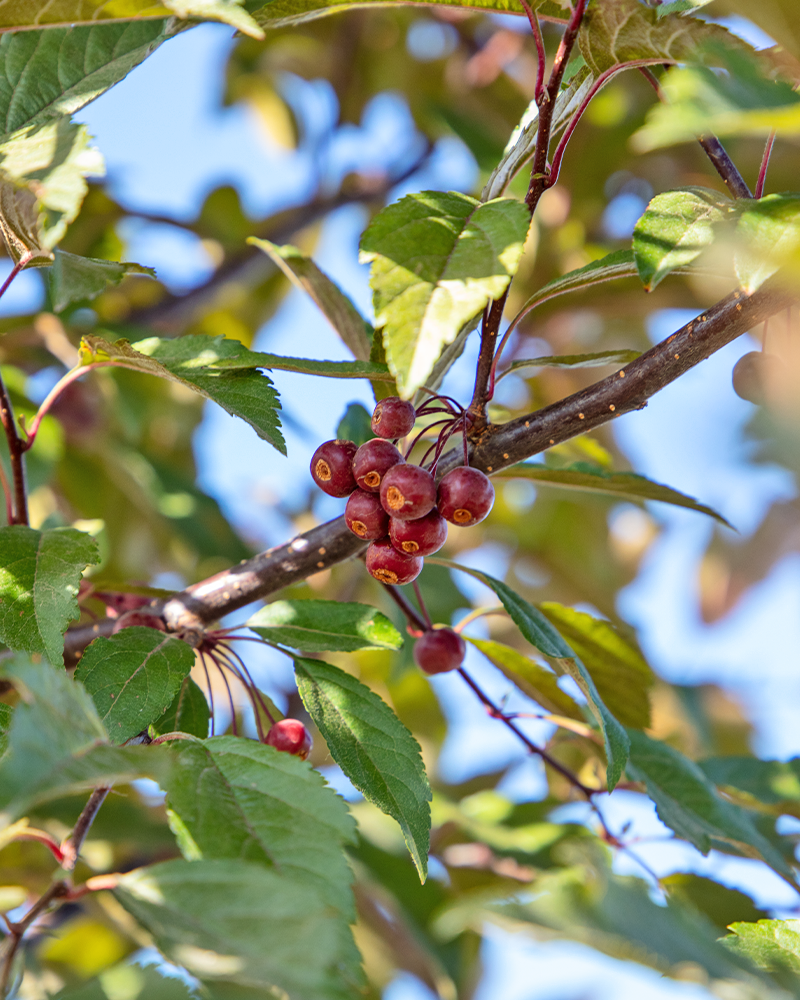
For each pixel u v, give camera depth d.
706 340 0.94
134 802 1.09
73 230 1.36
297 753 0.96
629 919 0.89
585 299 1.30
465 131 1.42
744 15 0.89
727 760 1.05
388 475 0.93
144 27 0.96
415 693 1.36
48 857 1.07
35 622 0.93
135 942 1.07
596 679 1.03
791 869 1.01
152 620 0.97
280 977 0.86
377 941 1.14
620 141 1.38
